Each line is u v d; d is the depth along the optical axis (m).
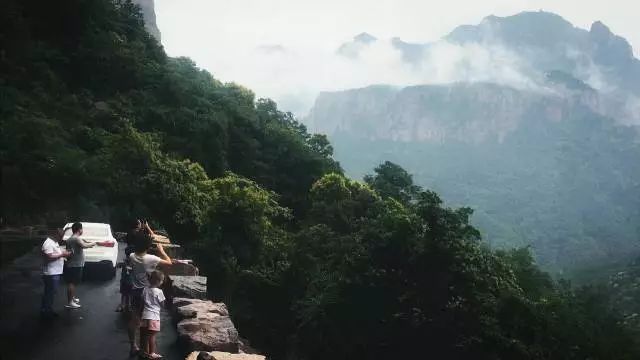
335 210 56.84
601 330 62.19
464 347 32.91
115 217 32.31
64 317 12.08
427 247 35.06
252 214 40.09
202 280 14.78
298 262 44.62
